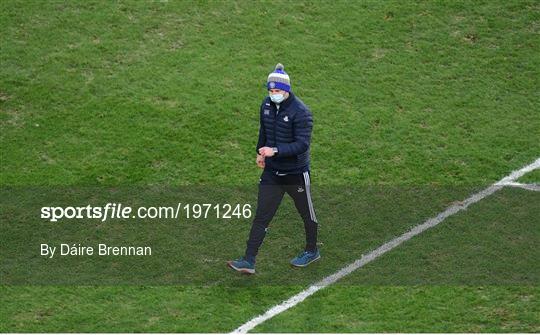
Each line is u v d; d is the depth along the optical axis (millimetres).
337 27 58781
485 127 52219
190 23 58812
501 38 58344
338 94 54156
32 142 50750
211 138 51156
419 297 41656
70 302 41469
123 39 57500
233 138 51188
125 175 48969
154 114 52438
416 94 54312
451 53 57188
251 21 59062
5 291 42062
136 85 54312
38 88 54062
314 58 56531
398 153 50531
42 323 40062
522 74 55812
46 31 57938
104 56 56250
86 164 49531
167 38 57656
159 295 42000
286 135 41281
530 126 52312
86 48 56781
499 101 54000
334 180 49000
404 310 40812
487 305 41000
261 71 55469
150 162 49719
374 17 59562
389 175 49250
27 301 41469
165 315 40688
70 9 59594
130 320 40312
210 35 57938
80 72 55156
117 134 51250
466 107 53500
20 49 56594
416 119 52625
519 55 57156
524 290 41875
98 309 41062
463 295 41688
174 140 50969
